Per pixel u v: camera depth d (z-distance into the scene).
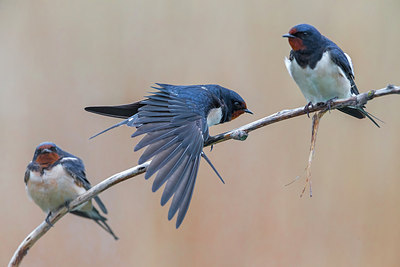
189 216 12.42
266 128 12.79
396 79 12.95
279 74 12.94
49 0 13.39
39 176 10.30
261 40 13.07
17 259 8.34
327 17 13.18
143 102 7.71
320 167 12.66
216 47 13.13
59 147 11.74
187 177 6.73
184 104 7.94
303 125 12.77
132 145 12.84
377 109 12.88
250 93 12.86
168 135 7.21
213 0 13.30
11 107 13.00
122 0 13.37
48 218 10.48
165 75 13.09
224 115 9.25
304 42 8.55
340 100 8.00
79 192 10.46
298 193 12.53
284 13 13.18
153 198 12.60
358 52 13.01
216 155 12.69
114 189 12.68
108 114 8.61
